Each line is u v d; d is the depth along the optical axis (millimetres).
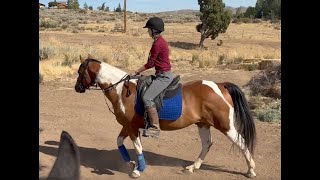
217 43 42344
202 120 6785
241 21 82438
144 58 25750
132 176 6770
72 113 11617
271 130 10016
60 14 97688
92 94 14930
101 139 9195
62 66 20875
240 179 6828
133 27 61438
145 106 6410
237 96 6723
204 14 40438
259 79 15133
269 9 100750
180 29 59688
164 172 7145
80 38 40906
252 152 6773
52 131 9477
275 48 40344
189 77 18969
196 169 7180
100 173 7012
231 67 22891
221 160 7879
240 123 6699
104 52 25891
